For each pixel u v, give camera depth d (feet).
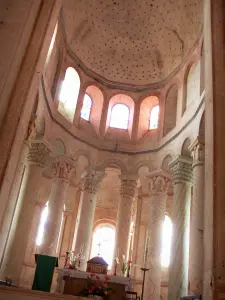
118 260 54.80
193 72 59.21
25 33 29.91
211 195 25.76
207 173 27.32
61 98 65.26
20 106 27.48
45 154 55.47
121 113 73.72
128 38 69.62
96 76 72.54
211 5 33.35
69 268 47.32
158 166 62.95
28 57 29.63
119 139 69.82
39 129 55.72
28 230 50.29
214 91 29.25
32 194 52.31
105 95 72.64
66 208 76.02
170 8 62.34
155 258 56.13
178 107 61.82
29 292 26.78
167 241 73.82
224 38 31.73
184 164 54.85
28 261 65.77
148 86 72.49
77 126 66.18
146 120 71.72
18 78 28.58
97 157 67.41
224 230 24.44
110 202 82.89
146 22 67.10
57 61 62.64
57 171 61.62
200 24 56.70
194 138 51.29
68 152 62.85
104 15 66.69
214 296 22.53
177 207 53.21
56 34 57.93
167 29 65.77
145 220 76.28
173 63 67.21
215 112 28.40
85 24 66.64
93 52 70.54
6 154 25.84
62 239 73.77
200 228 43.21
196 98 54.90
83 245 61.26
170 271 50.11
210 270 23.56
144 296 54.08
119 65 72.49
